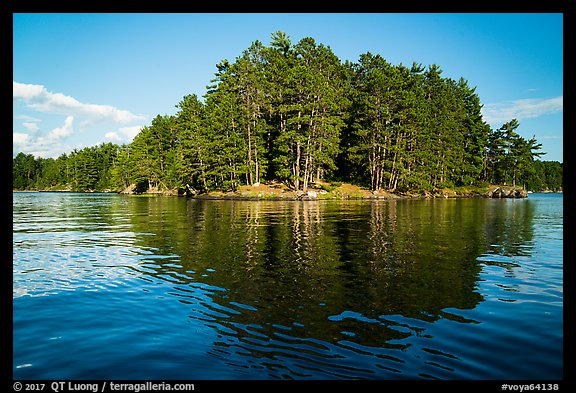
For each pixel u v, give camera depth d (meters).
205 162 61.72
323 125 54.06
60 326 6.31
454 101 70.50
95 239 15.90
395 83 56.53
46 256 12.29
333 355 5.16
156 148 82.12
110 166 121.38
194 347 5.45
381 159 61.31
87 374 4.78
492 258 11.66
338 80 64.56
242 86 59.12
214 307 7.14
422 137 60.53
